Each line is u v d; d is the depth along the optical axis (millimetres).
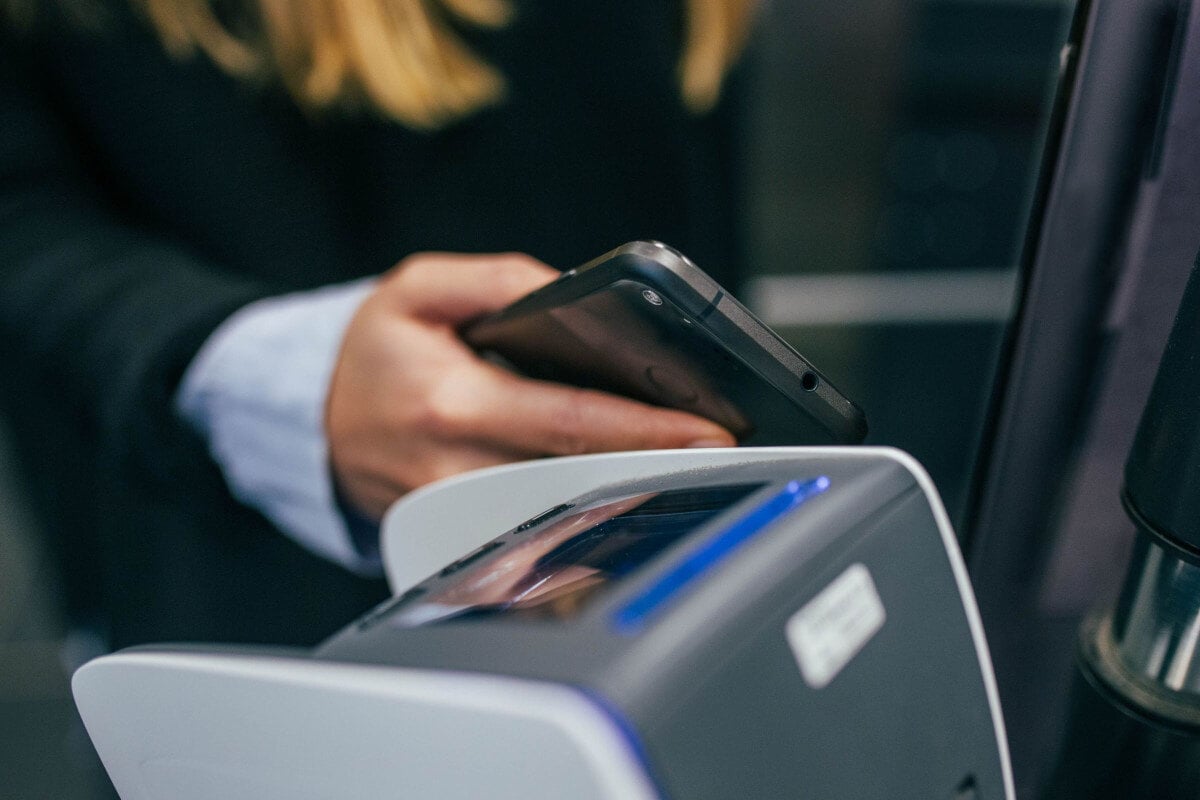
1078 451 297
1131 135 250
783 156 1689
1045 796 308
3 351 829
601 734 168
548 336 368
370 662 206
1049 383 285
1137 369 282
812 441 334
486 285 461
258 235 862
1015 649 337
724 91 979
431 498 380
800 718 201
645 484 310
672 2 927
